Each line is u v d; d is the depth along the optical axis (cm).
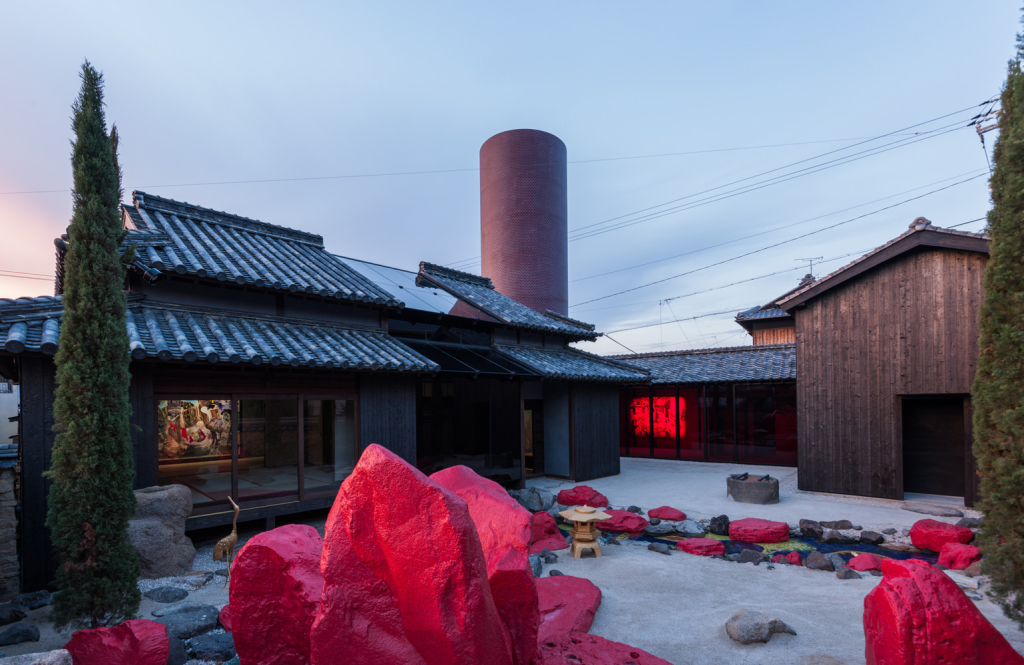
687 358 1977
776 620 482
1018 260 459
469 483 401
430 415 1628
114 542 459
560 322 1686
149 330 706
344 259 1313
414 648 248
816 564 686
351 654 250
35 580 581
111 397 466
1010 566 446
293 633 317
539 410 1459
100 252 471
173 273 768
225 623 471
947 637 313
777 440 1662
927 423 1148
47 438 600
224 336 766
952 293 1030
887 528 836
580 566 704
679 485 1305
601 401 1480
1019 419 442
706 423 1811
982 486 475
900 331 1083
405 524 257
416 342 1194
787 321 2283
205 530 824
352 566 262
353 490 271
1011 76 483
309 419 866
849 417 1138
